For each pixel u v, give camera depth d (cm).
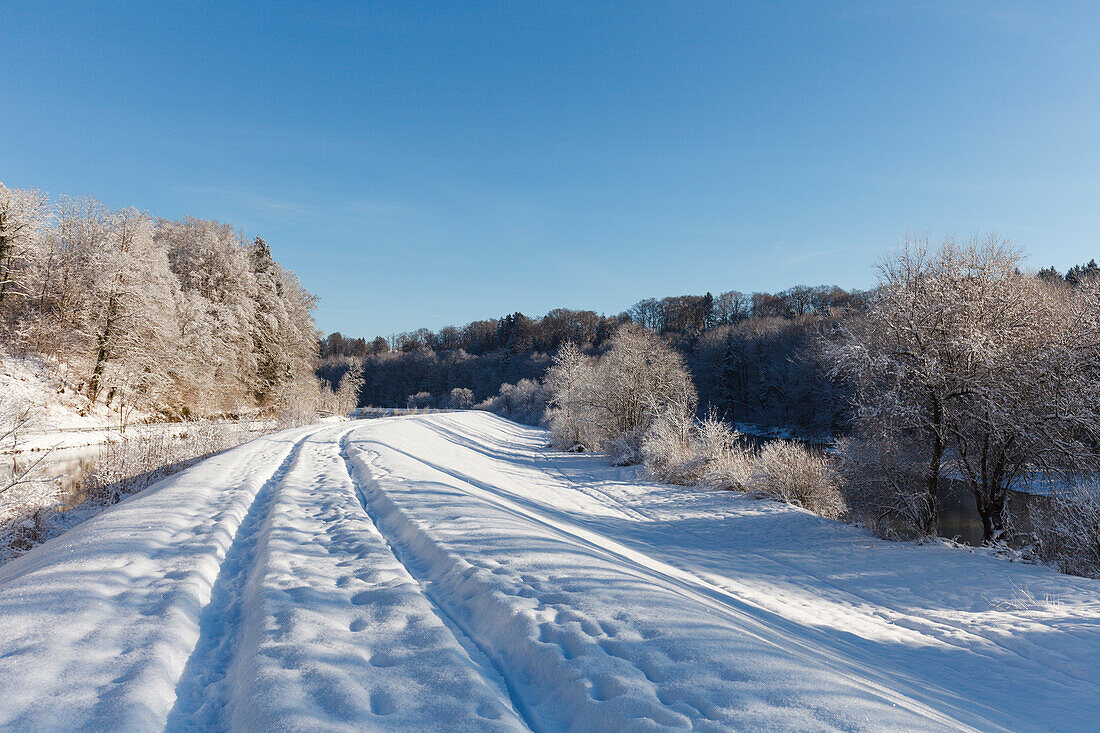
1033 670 574
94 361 3300
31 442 2530
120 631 401
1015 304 1193
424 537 666
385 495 957
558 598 460
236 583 562
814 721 281
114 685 324
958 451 1272
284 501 914
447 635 395
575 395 3947
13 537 1105
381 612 443
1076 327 1174
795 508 1642
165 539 681
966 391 1174
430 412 7488
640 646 369
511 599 450
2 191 3114
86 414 3170
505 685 339
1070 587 866
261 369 4781
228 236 5112
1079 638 641
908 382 1223
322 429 3161
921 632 720
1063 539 1029
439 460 2112
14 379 2917
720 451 2266
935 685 496
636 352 3409
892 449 1281
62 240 3797
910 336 1237
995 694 502
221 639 431
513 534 695
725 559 1125
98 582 503
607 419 3509
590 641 372
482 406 9056
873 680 412
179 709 324
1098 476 1116
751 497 1844
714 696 302
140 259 3591
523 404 7800
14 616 420
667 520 1609
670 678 324
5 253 3130
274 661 348
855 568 1059
